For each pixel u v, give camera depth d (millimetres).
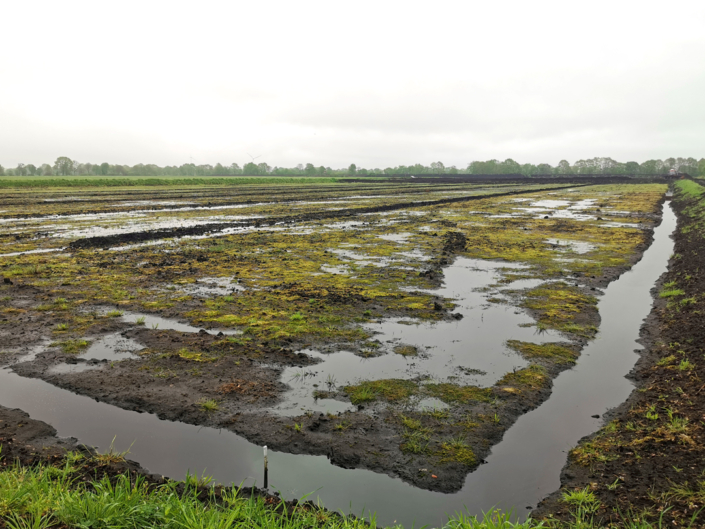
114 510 4543
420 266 18906
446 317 12523
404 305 13508
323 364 9492
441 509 5562
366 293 14664
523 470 6309
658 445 6445
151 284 15508
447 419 7488
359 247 23172
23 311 12523
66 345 10195
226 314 12438
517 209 44156
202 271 17516
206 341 10461
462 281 16547
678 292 14258
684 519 4938
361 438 6957
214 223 32281
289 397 8125
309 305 13281
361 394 8172
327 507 5523
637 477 5844
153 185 92625
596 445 6703
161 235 26438
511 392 8344
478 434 7102
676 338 10633
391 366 9430
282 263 19141
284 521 4879
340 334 11102
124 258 19844
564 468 6324
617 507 5320
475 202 52438
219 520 4535
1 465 5988
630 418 7414
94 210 40250
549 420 7555
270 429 7172
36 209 40969
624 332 11547
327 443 6824
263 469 6258
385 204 49000
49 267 17719
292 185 100562
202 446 6754
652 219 36031
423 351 10219
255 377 8820
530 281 16625
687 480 5605
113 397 8047
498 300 14203
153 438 6922
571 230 29609
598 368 9492
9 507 4516
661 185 92688
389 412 7676
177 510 4637
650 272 18266
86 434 6992
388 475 6176
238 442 6871
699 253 20141
